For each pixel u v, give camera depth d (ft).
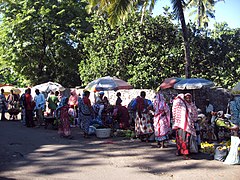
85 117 36.73
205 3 65.98
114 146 31.81
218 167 23.56
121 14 41.88
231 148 24.81
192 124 26.43
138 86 56.95
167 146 31.63
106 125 40.91
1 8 81.46
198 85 38.22
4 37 78.95
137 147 31.27
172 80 42.45
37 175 21.35
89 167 23.54
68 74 88.79
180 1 44.42
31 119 47.80
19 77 89.97
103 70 60.18
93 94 59.67
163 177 20.99
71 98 49.65
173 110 27.02
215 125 34.53
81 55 83.46
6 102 58.34
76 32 81.56
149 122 33.76
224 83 62.23
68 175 21.38
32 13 78.23
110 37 62.59
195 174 21.67
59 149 30.14
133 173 21.95
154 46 56.70
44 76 85.56
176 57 56.80
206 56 59.88
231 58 62.44
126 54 59.21
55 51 83.66
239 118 31.71
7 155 27.27
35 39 81.56
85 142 34.19
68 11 82.48
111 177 20.94
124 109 41.39
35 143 33.27
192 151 27.09
